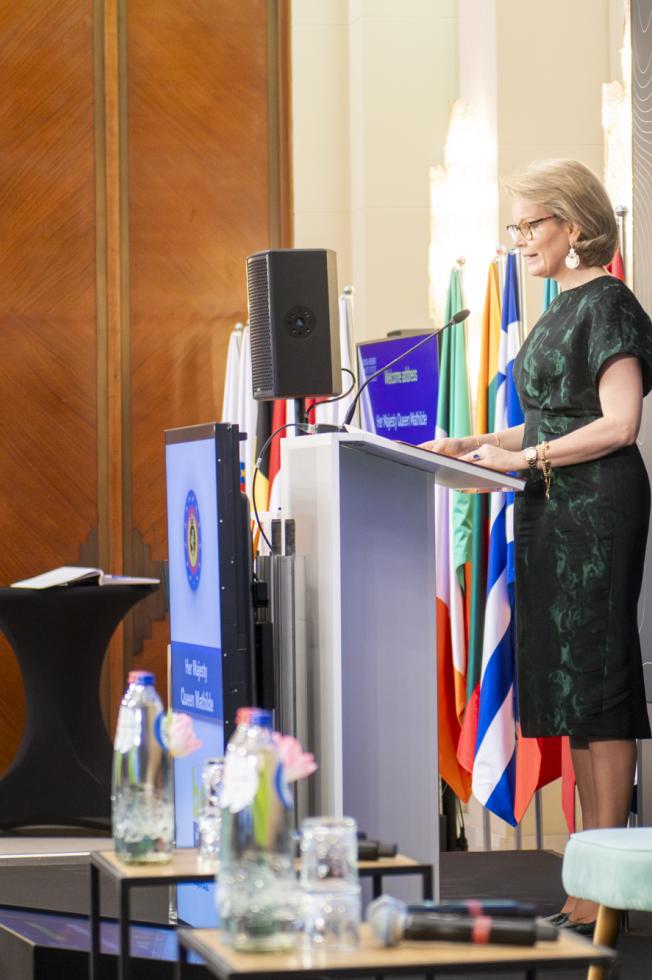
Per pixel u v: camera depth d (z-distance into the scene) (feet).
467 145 27.04
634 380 14.42
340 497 12.71
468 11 27.04
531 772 19.74
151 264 28.71
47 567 28.32
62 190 28.40
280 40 29.12
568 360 14.73
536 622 14.98
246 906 7.21
